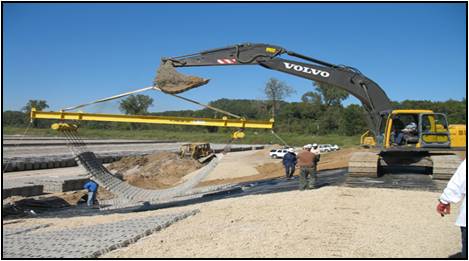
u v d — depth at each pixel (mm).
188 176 31922
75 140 14555
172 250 7707
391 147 15273
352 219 9609
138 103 84688
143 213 12906
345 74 15477
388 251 7383
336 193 12719
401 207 10828
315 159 14594
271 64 15125
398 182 14906
